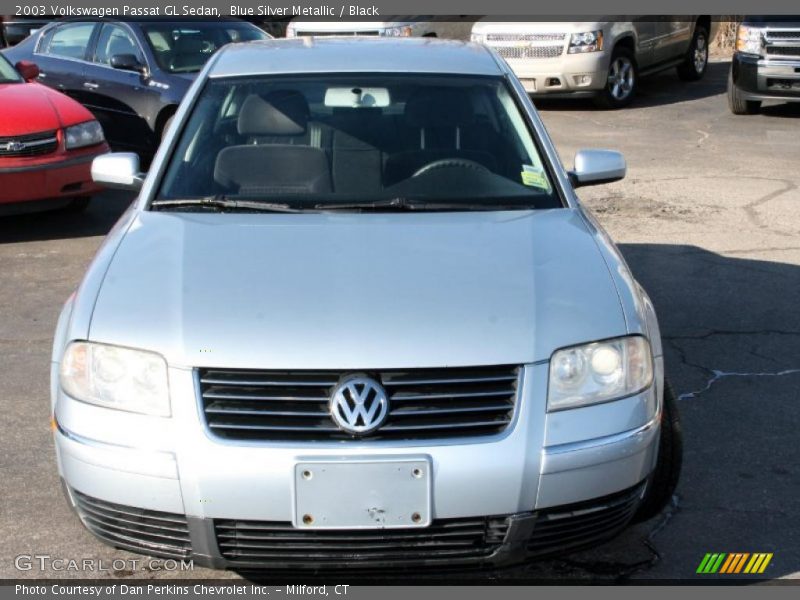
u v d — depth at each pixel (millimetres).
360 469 2791
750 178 9469
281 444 2809
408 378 2879
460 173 3963
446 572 2951
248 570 2939
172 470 2822
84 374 2996
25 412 4602
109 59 10312
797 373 5023
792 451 4211
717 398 4730
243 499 2809
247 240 3432
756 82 12633
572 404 2947
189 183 3922
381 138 4102
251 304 3033
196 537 2867
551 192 3955
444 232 3518
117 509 2936
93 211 8758
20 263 7109
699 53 16250
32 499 3826
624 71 13797
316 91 4285
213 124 4156
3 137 7289
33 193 7461
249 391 2867
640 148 11008
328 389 2863
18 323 5848
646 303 3434
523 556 2947
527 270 3250
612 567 3432
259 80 4340
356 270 3207
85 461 2926
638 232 7684
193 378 2875
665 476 3410
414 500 2814
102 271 3307
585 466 2906
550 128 12312
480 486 2824
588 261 3377
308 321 2959
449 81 4379
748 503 3811
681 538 3590
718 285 6410
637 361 3094
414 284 3137
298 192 3855
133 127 10148
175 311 3023
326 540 2857
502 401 2916
